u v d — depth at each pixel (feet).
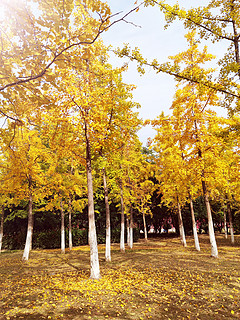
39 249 68.80
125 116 35.55
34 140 45.11
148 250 54.03
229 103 16.02
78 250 59.77
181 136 41.70
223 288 21.85
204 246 59.31
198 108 41.09
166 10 14.24
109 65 37.63
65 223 81.15
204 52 38.17
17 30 11.48
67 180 52.24
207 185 44.09
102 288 23.27
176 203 64.85
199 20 14.61
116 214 89.45
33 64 12.44
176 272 28.78
